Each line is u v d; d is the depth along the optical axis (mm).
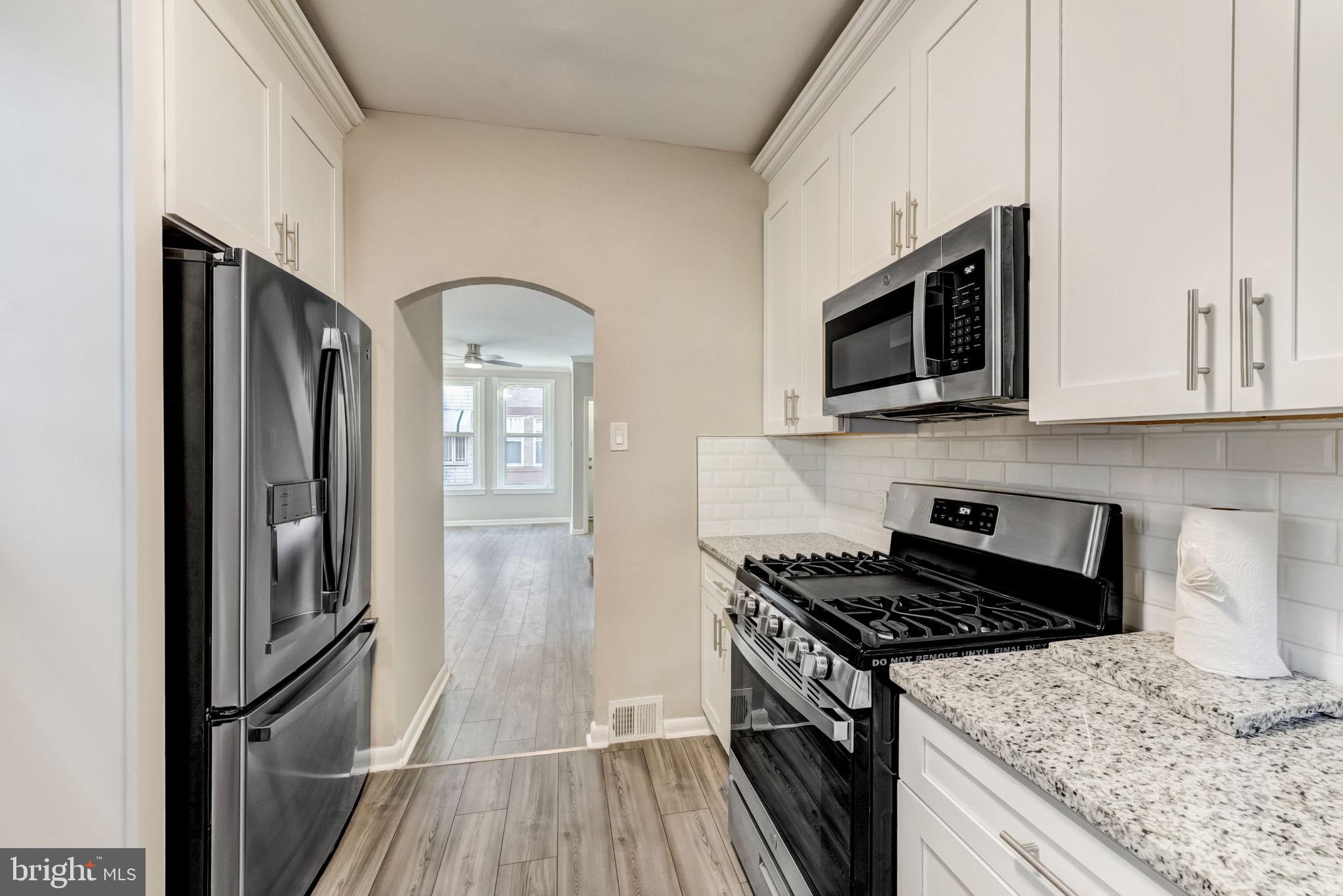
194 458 1249
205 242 1363
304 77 1843
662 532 2518
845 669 1127
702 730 2549
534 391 9531
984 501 1568
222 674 1266
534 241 2383
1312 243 667
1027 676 1016
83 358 1103
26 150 1093
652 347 2502
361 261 2230
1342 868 549
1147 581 1228
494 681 3113
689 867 1725
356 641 1904
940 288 1234
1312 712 834
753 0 1682
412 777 2197
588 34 1831
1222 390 760
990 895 831
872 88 1655
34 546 1088
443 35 1836
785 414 2307
